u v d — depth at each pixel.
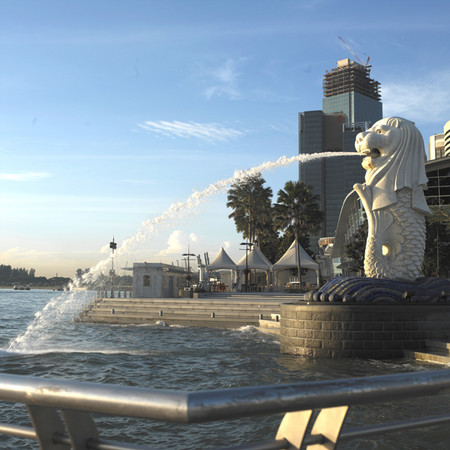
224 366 13.00
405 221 16.59
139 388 1.24
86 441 1.41
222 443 6.52
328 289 15.59
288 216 47.34
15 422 7.70
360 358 14.16
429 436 6.58
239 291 44.75
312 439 1.48
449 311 14.82
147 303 29.58
